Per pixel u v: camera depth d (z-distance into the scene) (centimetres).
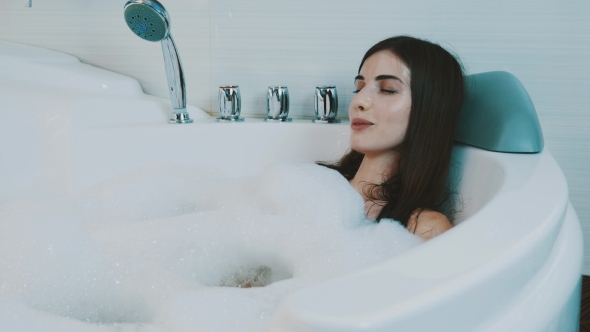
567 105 127
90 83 138
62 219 85
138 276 79
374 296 36
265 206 103
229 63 145
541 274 52
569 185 131
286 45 140
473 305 40
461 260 43
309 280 70
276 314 35
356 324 33
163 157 127
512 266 44
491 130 95
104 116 126
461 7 127
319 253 80
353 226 94
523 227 52
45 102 122
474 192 92
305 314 33
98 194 114
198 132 128
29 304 76
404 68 101
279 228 88
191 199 119
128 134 124
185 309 58
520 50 127
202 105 150
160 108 139
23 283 77
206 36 145
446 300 37
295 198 97
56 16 153
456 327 39
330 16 135
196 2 143
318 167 103
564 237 63
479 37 128
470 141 103
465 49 129
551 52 125
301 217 91
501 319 44
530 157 87
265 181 105
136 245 85
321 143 127
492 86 103
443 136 101
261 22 140
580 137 128
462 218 96
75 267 80
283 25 139
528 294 48
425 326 36
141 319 78
